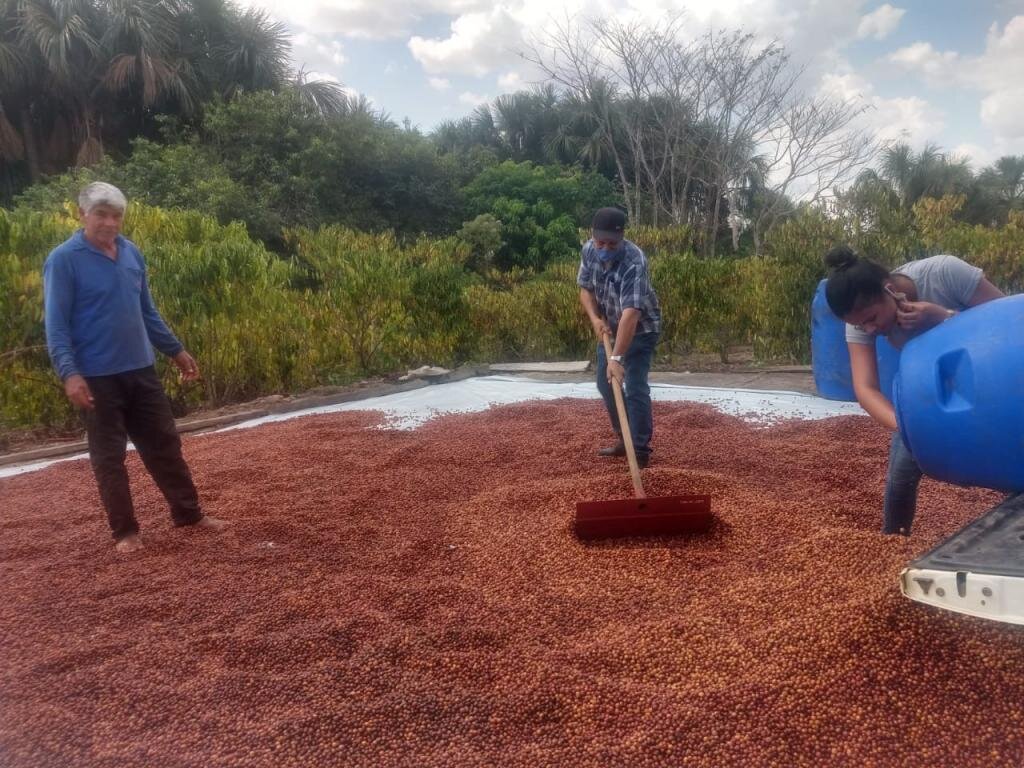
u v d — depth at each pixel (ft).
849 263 10.47
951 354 9.20
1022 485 8.81
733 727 8.11
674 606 11.00
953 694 8.27
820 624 9.42
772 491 16.52
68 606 12.17
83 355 14.11
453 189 97.50
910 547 11.24
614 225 17.30
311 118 83.41
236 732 8.61
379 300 36.55
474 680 9.43
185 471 15.44
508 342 42.93
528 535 13.98
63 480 20.49
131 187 68.23
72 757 8.39
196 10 88.33
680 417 23.75
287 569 13.29
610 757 7.83
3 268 25.84
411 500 17.07
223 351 31.01
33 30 77.66
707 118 85.30
